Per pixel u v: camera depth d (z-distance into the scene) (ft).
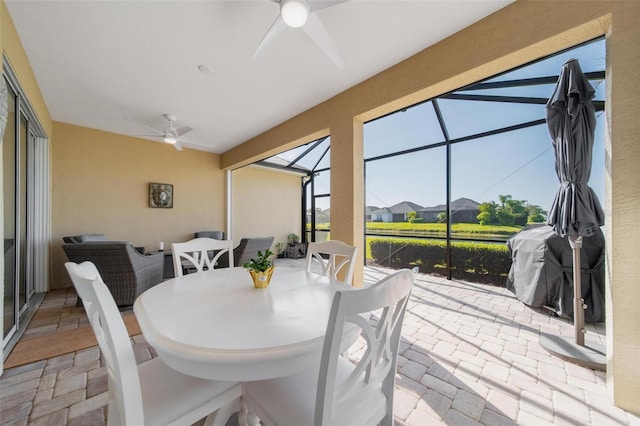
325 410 2.42
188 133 14.78
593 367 5.98
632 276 4.56
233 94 10.14
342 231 9.73
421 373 5.89
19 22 6.35
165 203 16.49
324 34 5.82
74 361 6.32
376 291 2.47
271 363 2.72
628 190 4.58
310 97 10.39
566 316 8.70
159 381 3.45
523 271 10.24
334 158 10.14
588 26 5.13
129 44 7.25
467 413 4.71
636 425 4.38
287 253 23.91
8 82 6.97
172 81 9.20
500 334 7.77
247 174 21.61
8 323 7.43
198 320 3.35
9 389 5.29
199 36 6.96
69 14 6.15
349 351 6.89
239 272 6.12
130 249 9.34
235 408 3.93
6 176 7.38
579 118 6.17
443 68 7.09
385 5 5.93
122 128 13.94
